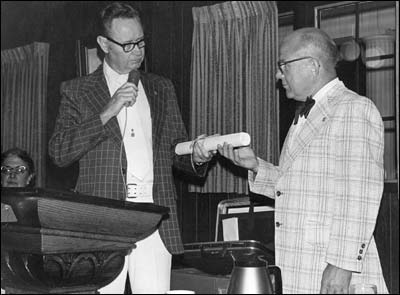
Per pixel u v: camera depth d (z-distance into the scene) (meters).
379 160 2.40
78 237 1.84
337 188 2.39
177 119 2.86
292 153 2.54
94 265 1.91
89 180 2.64
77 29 5.15
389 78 3.72
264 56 4.07
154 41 4.68
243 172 4.13
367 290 1.74
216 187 4.26
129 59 2.68
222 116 4.28
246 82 4.15
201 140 2.72
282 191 2.56
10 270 1.86
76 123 2.68
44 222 1.74
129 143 2.66
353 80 3.83
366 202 2.34
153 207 2.00
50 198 1.72
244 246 3.07
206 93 4.34
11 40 5.74
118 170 2.61
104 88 2.70
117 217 1.90
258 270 1.75
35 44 5.48
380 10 3.75
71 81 2.77
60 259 1.82
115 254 1.98
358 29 3.82
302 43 2.52
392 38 3.71
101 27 2.72
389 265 3.58
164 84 2.85
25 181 3.71
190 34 4.52
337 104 2.48
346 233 2.32
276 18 4.03
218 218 3.88
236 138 2.62
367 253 2.46
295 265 2.45
